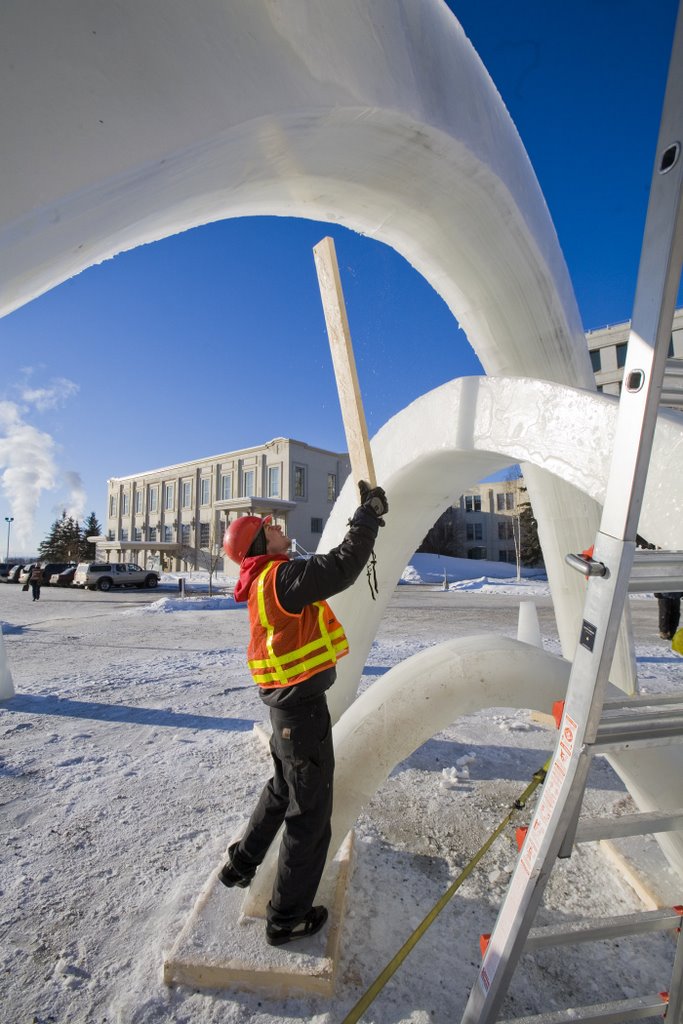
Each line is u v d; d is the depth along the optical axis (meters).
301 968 1.89
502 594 22.28
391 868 2.62
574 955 2.09
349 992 1.89
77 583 29.41
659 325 1.10
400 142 2.20
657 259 1.10
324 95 1.57
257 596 2.05
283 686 2.02
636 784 2.09
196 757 4.00
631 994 1.91
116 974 1.98
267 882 2.18
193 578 37.78
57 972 1.99
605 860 2.68
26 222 0.98
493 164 2.65
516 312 3.46
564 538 3.76
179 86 1.17
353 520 2.16
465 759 3.86
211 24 1.22
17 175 0.95
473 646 2.46
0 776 3.69
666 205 1.08
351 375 2.44
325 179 2.33
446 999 1.88
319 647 2.06
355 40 1.70
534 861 1.33
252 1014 1.80
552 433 1.87
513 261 3.23
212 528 41.69
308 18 1.49
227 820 3.07
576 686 1.27
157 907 2.34
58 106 0.98
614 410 1.64
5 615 16.12
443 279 3.47
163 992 1.89
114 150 1.07
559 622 4.00
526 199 3.08
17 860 2.70
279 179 2.05
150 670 7.33
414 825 3.02
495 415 2.16
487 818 3.10
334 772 2.18
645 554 1.21
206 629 12.21
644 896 2.37
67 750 4.18
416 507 3.24
